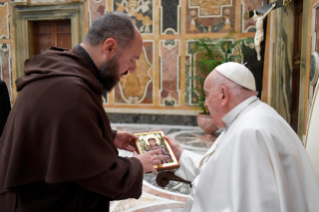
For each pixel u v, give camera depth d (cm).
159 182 204
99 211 146
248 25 633
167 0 668
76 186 130
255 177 133
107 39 132
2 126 221
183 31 668
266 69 598
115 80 144
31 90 121
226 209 139
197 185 157
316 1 298
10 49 751
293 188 139
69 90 117
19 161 116
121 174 128
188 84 676
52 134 114
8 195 123
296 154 146
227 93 161
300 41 415
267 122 147
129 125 696
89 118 117
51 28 757
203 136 568
